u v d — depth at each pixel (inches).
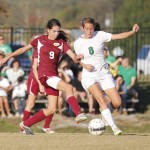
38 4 7500.0
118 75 2127.2
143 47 3100.4
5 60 1294.3
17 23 5762.8
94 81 1274.6
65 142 1137.4
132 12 5236.2
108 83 1285.7
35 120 1288.1
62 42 1279.5
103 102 1263.5
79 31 2281.0
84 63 1284.4
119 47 2955.2
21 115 2066.9
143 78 2746.1
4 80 2076.8
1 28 2516.0
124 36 1278.3
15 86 2080.5
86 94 2142.0
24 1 7534.5
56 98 1288.1
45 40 1278.3
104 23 5600.4
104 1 7628.0
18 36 3228.3
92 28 1272.1
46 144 1119.6
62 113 2097.7
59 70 2110.0
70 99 1246.9
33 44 1290.6
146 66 3048.7
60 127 1968.5
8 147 1093.1
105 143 1127.6
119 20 5305.1
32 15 6441.9
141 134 1307.8
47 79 1272.1
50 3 7839.6
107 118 1254.3
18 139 1175.6
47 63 1274.6
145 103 2319.1
